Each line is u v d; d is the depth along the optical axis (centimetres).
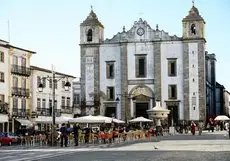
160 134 7325
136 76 9100
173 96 8950
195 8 8962
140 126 7675
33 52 7819
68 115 8994
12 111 7125
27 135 5266
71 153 3406
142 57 9100
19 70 7362
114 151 3541
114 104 9169
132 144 4728
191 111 8831
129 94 9112
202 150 3406
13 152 3650
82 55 9356
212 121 8938
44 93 8219
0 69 6862
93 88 9281
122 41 9188
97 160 2633
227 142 4603
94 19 9356
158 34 9056
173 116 8906
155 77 9012
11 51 7162
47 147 4459
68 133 5194
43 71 8194
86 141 5256
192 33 8888
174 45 8981
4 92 6950
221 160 2473
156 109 7581
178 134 7769
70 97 9250
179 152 3222
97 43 9288
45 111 8131
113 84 9200
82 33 9375
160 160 2525
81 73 9356
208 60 11262
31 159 2831
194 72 8850
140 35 9131
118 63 9212
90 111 9219
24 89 7525
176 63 8956
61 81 8838
